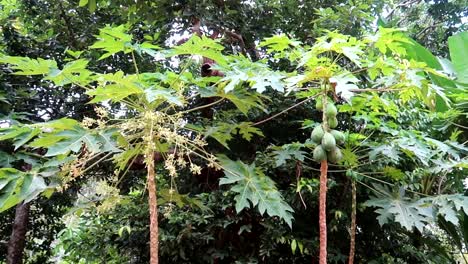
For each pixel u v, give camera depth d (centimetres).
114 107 426
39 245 755
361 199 430
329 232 442
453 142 382
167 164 265
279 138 482
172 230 452
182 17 525
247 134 366
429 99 309
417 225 333
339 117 441
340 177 438
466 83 481
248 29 541
